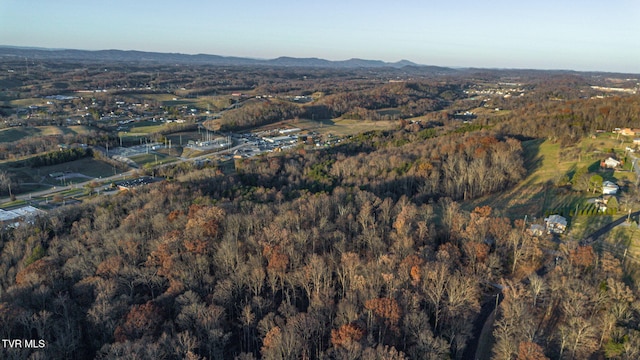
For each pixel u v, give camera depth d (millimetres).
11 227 156625
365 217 134125
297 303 106000
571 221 146625
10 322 87750
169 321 90062
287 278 102312
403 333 86500
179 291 99000
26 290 100562
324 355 79375
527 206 164375
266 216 135375
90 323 93375
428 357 79500
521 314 88938
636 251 122312
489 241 126125
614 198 150375
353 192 166000
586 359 83000
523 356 75500
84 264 114438
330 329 90875
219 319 91188
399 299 91125
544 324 95375
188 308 89875
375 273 99812
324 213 142875
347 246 120750
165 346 79562
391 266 101938
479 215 135750
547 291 101812
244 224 129625
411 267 100438
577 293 92938
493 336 94688
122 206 162000
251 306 96938
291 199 167750
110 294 97312
